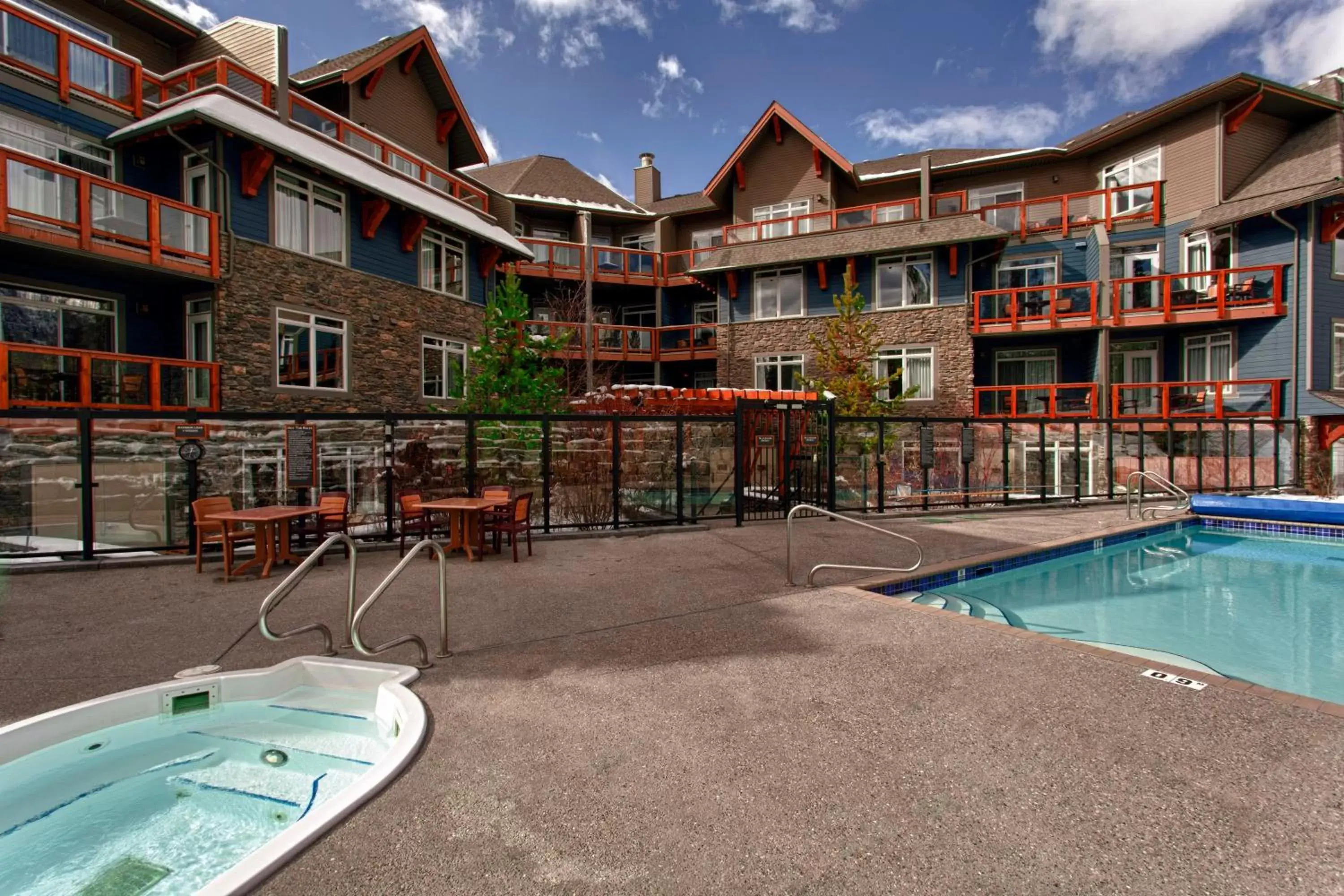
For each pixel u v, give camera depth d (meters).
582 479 11.69
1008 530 11.29
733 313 25.33
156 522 10.01
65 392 12.62
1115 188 21.31
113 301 13.41
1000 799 2.90
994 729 3.59
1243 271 18.56
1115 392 19.97
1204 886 2.31
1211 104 20.23
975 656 4.80
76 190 12.00
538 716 3.81
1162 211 21.44
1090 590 8.84
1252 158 20.58
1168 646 6.48
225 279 13.32
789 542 7.25
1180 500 13.92
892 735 3.53
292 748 3.90
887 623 5.70
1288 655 6.24
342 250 15.80
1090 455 16.47
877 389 20.31
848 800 2.90
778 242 24.81
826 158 26.00
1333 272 18.33
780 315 24.52
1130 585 9.09
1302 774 3.08
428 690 4.22
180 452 8.91
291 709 4.39
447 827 2.72
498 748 3.43
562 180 31.50
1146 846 2.55
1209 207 20.27
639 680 4.38
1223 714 3.76
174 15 16.45
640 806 2.87
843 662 4.70
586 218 28.30
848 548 9.49
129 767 3.69
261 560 7.96
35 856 2.94
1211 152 20.23
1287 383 18.36
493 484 11.38
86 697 4.13
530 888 2.34
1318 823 2.69
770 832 2.67
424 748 3.43
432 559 8.74
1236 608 7.95
